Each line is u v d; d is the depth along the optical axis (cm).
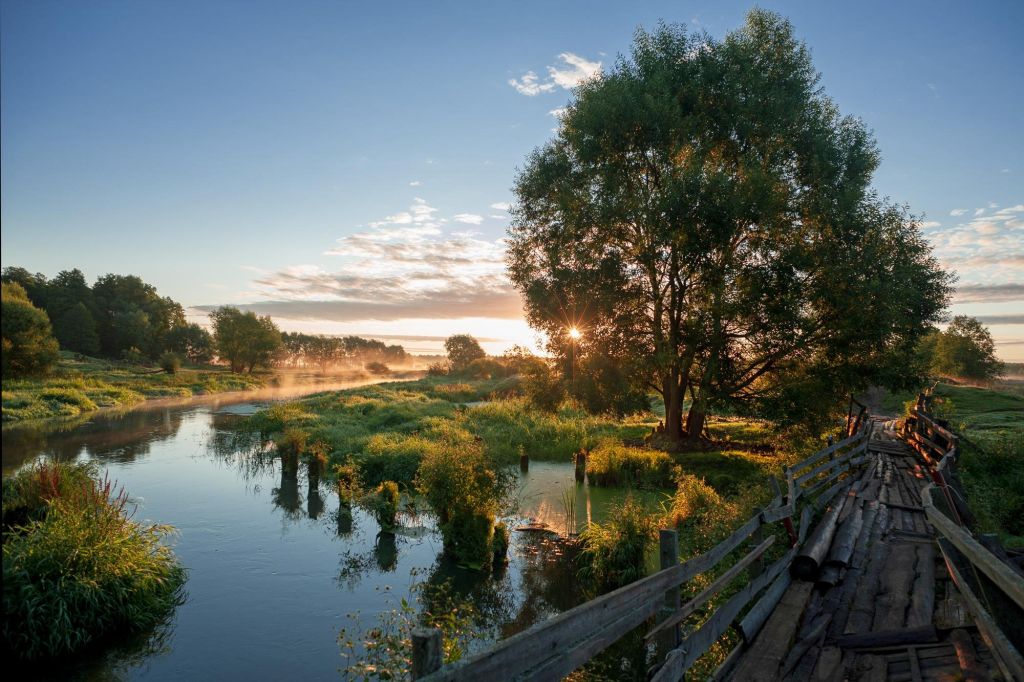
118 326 11562
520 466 2409
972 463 1859
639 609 531
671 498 1808
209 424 3903
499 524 1428
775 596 800
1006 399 4450
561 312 2767
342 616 1115
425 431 2895
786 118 2578
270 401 5919
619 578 1200
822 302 2531
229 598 1190
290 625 1080
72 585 1011
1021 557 726
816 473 1309
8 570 980
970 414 3825
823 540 952
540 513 1777
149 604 1111
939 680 575
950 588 806
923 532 1099
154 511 1791
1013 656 460
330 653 988
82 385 5562
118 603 1052
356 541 1525
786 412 2470
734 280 2531
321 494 1997
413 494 1945
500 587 1249
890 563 921
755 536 816
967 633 648
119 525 1207
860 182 2670
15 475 1471
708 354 2777
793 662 649
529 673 400
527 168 2939
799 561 880
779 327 2455
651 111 2555
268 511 1797
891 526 1148
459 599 1183
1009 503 1434
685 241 2455
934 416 2253
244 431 3512
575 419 3484
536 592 1223
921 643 658
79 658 966
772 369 2720
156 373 8775
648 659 942
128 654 982
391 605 1160
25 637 942
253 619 1103
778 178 2505
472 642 1002
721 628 673
